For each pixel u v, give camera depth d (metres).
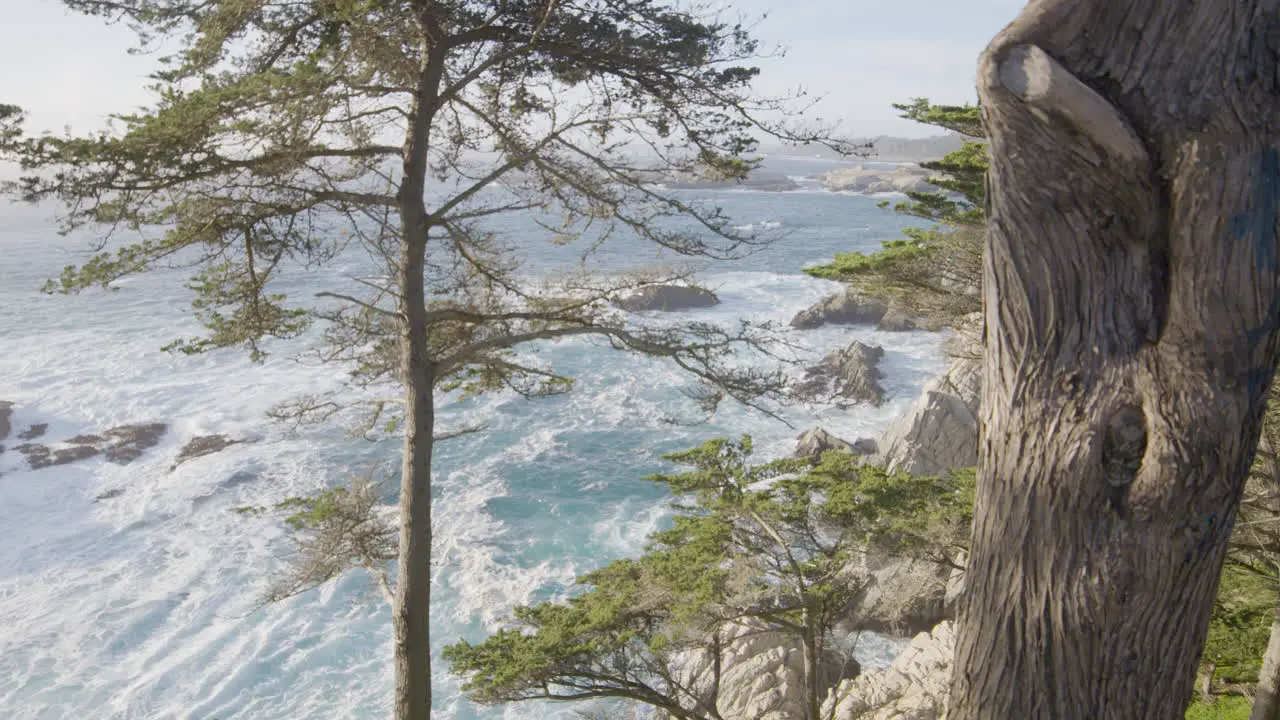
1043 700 2.50
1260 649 10.82
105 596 20.53
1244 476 2.32
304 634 19.11
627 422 33.28
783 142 8.44
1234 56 2.12
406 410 8.69
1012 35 2.35
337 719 16.59
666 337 9.30
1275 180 2.18
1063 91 2.22
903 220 107.12
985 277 2.62
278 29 8.23
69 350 41.50
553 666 9.77
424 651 8.68
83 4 7.09
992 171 2.46
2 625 19.23
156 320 47.75
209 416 32.56
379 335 9.05
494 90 9.05
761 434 32.62
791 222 103.62
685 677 16.14
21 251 72.50
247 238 8.27
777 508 10.77
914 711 14.05
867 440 31.69
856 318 46.44
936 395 28.08
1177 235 2.22
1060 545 2.42
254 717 16.64
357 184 8.51
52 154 6.36
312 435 30.78
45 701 16.83
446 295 9.97
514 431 32.12
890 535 11.04
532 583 21.69
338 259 63.34
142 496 26.23
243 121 7.15
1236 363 2.21
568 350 41.56
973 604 2.67
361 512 9.23
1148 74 2.20
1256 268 2.17
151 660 18.17
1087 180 2.27
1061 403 2.39
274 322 8.85
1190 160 2.16
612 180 8.72
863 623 18.02
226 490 26.56
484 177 8.49
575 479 28.11
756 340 9.52
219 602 20.33
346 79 7.45
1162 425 2.25
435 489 27.20
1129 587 2.33
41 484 27.00
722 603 10.08
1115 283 2.32
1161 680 2.41
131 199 7.17
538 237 56.25
